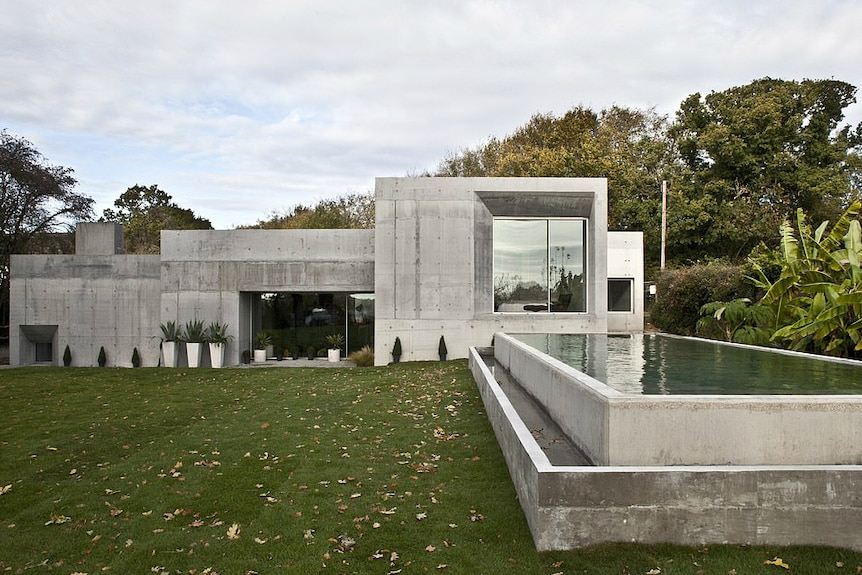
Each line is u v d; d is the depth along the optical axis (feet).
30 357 58.03
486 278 49.90
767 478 11.47
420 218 49.26
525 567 11.10
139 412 29.81
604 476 11.57
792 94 84.17
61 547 13.11
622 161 95.61
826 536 11.44
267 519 14.48
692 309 55.42
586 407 14.48
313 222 108.47
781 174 82.02
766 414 12.44
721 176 86.69
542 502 11.66
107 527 14.26
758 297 47.11
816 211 82.84
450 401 29.58
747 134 82.69
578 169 92.73
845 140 85.46
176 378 43.80
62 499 16.38
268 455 20.58
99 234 57.26
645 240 91.71
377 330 49.34
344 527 13.87
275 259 54.70
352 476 17.80
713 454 12.44
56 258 56.59
